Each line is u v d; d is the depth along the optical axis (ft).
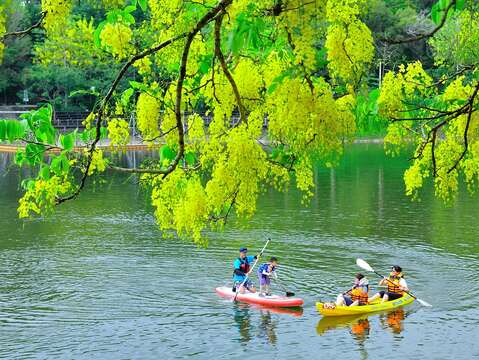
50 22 17.44
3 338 50.29
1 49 16.48
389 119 18.01
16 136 17.43
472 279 64.13
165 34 18.21
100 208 102.53
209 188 17.28
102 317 54.60
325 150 16.43
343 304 56.90
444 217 92.27
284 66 17.30
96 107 18.19
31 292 60.59
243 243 79.10
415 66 19.25
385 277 60.08
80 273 66.59
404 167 149.18
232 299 59.31
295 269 68.74
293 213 96.22
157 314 55.36
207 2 17.56
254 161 16.92
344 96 16.62
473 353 47.57
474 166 20.77
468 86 19.93
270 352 48.42
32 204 17.99
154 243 78.95
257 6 14.79
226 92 17.67
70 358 47.01
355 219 92.07
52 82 207.51
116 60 18.81
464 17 20.48
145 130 18.31
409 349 48.57
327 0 15.81
